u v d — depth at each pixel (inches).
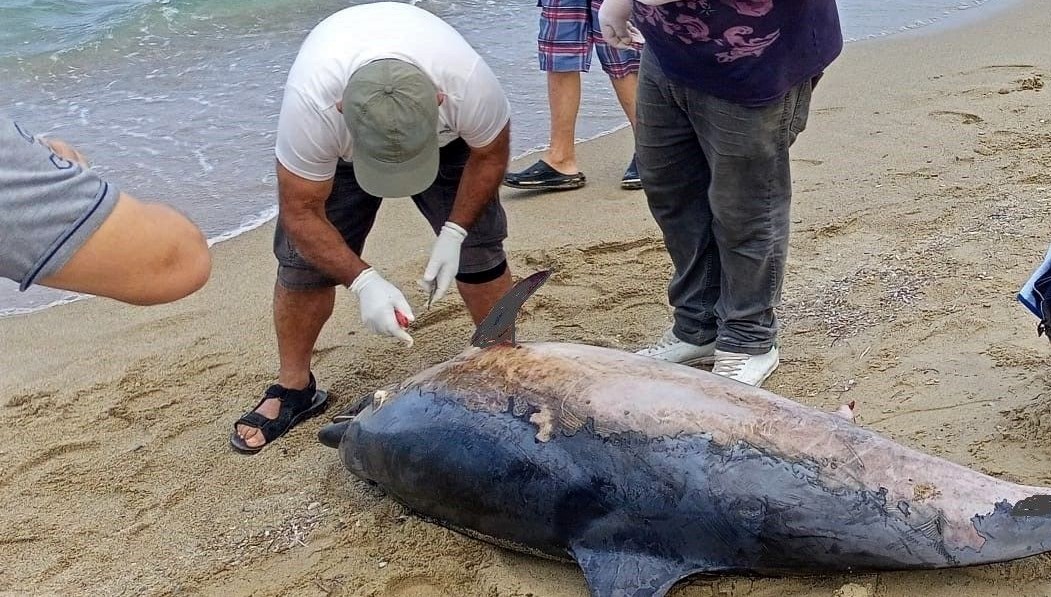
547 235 224.5
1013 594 112.0
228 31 396.2
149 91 331.3
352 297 205.0
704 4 128.3
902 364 158.4
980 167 237.9
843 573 111.5
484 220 154.3
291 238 140.8
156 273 77.8
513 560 127.1
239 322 197.9
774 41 130.3
